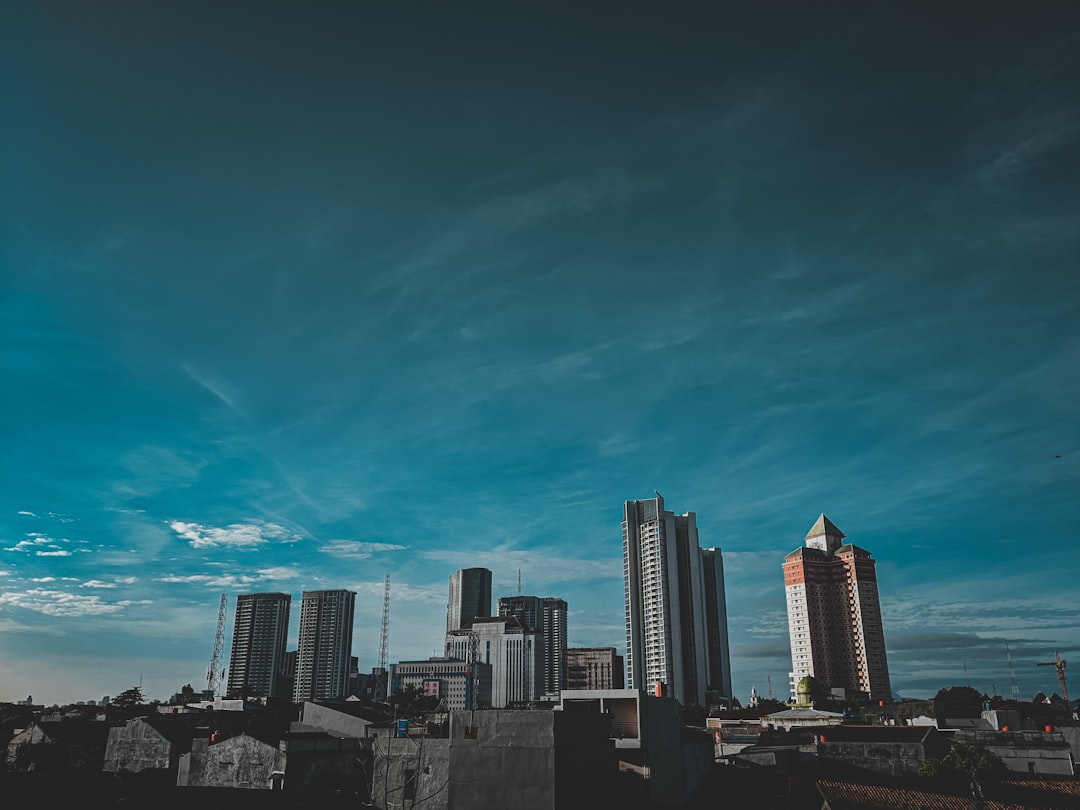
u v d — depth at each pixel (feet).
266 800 142.51
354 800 150.61
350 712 234.58
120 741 234.58
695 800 200.64
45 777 151.74
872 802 154.61
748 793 211.20
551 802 129.49
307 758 182.09
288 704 408.26
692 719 486.79
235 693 525.75
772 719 358.84
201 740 191.01
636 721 172.14
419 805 153.89
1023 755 234.38
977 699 478.18
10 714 364.99
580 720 140.05
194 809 135.23
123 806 134.41
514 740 134.21
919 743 219.00
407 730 171.83
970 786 162.50
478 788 133.39
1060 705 490.08
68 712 391.24
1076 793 162.09
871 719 347.97
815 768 226.17
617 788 146.30
